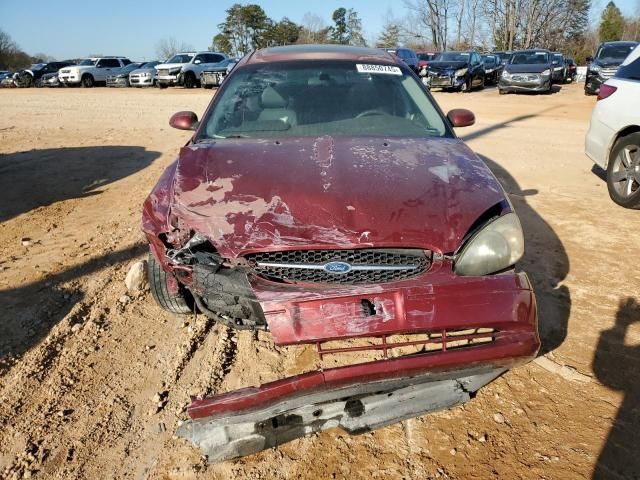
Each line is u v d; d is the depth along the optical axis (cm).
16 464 223
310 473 217
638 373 271
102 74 2817
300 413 221
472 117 384
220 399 204
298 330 213
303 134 324
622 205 529
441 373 214
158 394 262
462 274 224
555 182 630
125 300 354
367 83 365
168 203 259
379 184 250
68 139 980
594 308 332
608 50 1777
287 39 6956
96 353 297
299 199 240
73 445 233
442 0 6081
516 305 219
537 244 432
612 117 539
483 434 234
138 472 219
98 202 579
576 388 261
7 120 1267
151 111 1422
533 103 1569
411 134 328
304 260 227
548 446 228
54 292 367
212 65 2434
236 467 221
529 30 5628
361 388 211
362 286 220
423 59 2641
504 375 272
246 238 228
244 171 264
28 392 265
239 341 306
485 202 243
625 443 228
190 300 314
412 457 224
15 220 521
